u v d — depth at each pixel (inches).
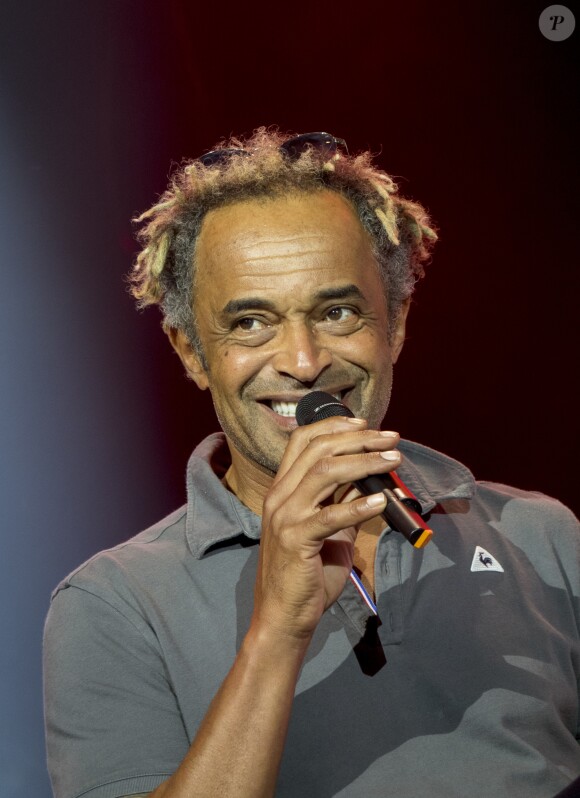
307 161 228.1
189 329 240.7
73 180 573.6
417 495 244.8
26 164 569.0
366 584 231.5
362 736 207.8
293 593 180.7
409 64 593.6
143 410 598.2
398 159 603.8
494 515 252.4
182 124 575.2
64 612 221.9
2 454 589.6
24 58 556.7
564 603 241.3
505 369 621.3
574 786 156.1
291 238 218.8
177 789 181.8
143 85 569.6
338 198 228.2
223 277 221.9
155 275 244.2
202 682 212.1
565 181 607.5
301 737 206.8
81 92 565.3
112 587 222.4
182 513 245.8
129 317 591.5
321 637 216.8
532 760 211.2
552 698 222.8
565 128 600.7
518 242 614.2
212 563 227.3
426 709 214.2
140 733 205.3
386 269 240.5
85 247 581.3
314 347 218.7
